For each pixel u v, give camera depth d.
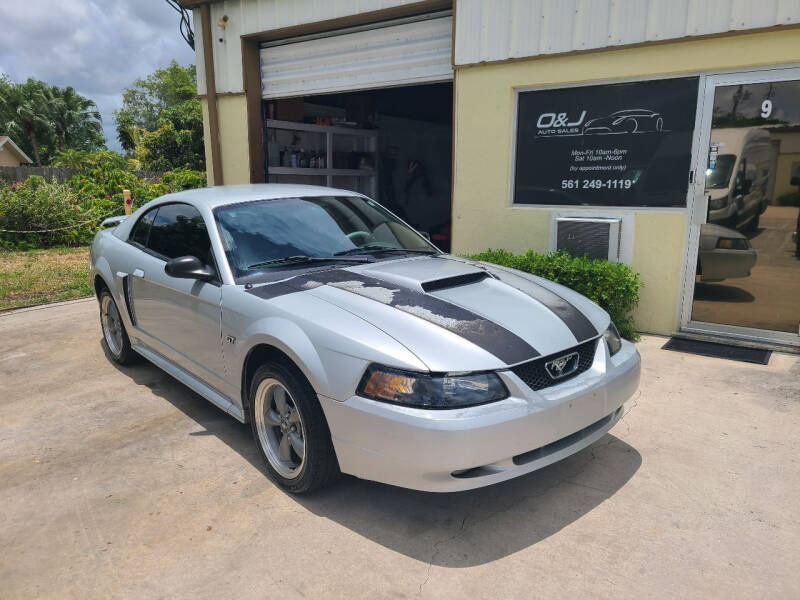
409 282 3.19
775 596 2.28
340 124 10.12
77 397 4.38
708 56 4.98
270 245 3.58
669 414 3.88
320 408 2.77
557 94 5.81
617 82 5.46
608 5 5.34
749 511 2.83
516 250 6.31
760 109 4.88
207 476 3.23
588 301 3.44
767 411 3.90
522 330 2.78
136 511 2.91
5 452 3.55
